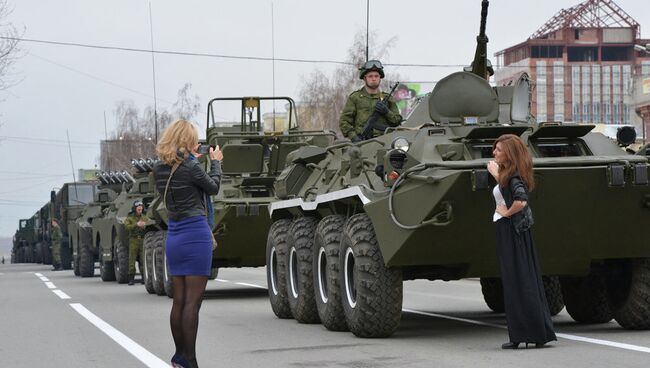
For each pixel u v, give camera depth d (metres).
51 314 14.52
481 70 11.55
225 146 17.30
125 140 71.81
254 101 18.67
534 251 9.02
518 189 8.78
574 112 172.25
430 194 9.30
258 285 21.55
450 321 12.04
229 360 8.91
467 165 9.28
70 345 10.54
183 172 7.63
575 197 9.47
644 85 78.38
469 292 17.61
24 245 56.09
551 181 9.34
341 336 10.60
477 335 10.32
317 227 11.50
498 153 8.91
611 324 11.36
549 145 10.05
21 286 23.70
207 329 11.73
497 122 10.53
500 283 13.02
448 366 8.04
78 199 36.75
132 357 9.38
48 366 9.02
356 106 12.66
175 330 7.75
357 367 8.16
